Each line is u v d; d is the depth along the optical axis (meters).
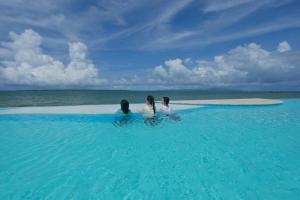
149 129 7.47
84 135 6.72
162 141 6.02
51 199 3.03
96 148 5.42
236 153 4.96
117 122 8.49
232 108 13.12
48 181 3.59
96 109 11.43
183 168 4.11
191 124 8.24
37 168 4.12
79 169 4.08
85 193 3.20
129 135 6.70
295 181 3.55
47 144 5.77
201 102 15.76
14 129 7.54
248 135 6.63
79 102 20.30
